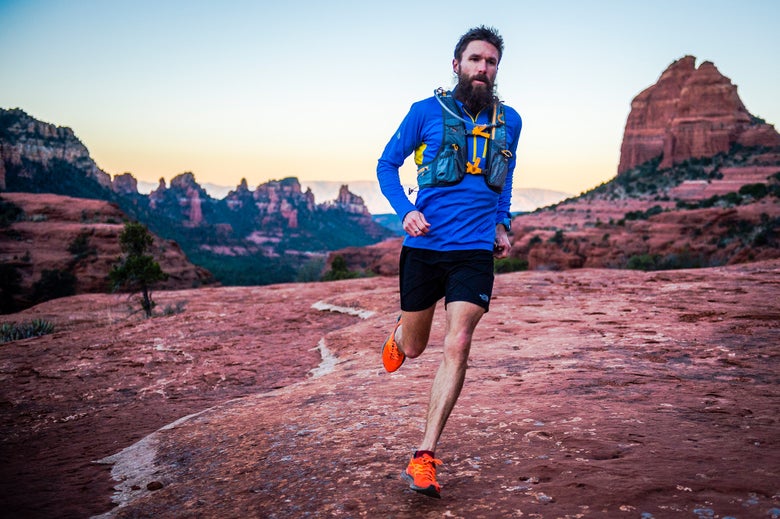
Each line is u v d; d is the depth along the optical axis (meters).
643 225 128.25
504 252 3.23
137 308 23.17
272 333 11.43
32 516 3.23
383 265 140.75
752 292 9.70
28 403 7.40
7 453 5.30
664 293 10.54
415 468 2.53
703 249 104.69
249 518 2.71
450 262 2.91
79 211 107.38
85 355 9.94
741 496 2.31
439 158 2.96
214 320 12.87
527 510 2.35
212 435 4.45
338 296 15.51
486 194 2.98
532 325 8.49
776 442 3.00
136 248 22.03
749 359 5.31
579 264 122.50
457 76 3.12
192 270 95.94
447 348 2.76
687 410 3.77
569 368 5.43
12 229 92.75
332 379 6.32
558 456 2.98
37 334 17.41
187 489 3.32
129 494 3.52
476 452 3.18
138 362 9.24
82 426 6.17
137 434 5.50
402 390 5.14
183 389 7.70
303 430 4.11
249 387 7.60
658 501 2.32
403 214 2.91
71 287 76.81
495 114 3.04
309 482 3.04
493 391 4.71
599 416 3.69
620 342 6.60
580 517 2.24
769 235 86.00
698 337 6.50
